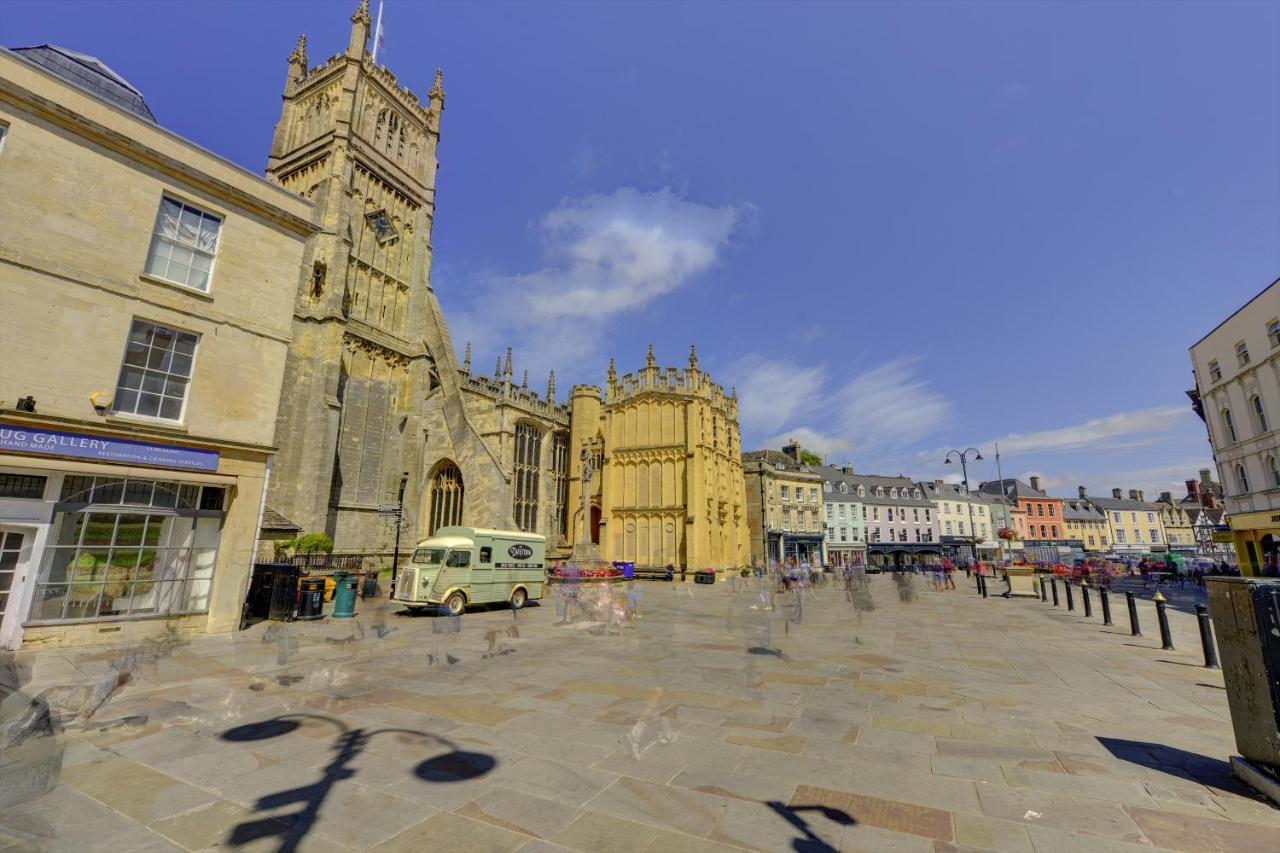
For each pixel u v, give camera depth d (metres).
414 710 7.45
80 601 11.73
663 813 4.55
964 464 43.28
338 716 7.17
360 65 38.41
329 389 30.81
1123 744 6.21
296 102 41.12
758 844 4.06
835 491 70.25
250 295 15.05
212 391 14.02
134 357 12.91
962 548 72.12
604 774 5.36
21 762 5.39
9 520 10.89
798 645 12.88
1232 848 4.00
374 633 13.97
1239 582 5.34
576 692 8.45
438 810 4.59
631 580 35.66
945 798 4.85
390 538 34.88
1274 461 26.17
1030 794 4.93
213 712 7.28
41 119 11.89
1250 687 5.16
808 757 5.82
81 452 11.59
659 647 12.52
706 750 6.02
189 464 13.21
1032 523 81.25
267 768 5.46
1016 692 8.55
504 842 4.09
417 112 43.56
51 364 11.56
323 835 4.17
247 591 14.21
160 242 13.63
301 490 29.16
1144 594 30.30
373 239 38.22
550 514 45.50
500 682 9.08
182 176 13.97
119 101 16.80
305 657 10.98
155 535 13.00
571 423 47.88
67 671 9.23
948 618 18.44
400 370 38.72
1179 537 87.88
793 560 56.22
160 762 5.57
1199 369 31.78
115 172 12.84
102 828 4.23
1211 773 5.39
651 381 42.22
